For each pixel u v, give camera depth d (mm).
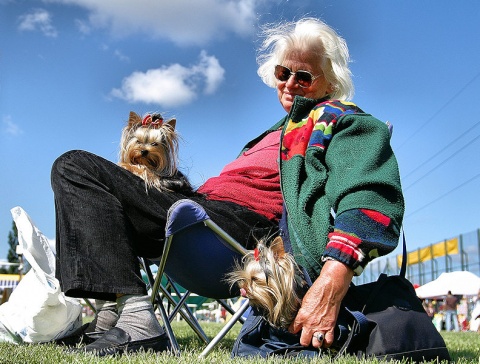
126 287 2350
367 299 2301
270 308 2174
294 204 2361
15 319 2971
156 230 2512
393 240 2182
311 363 2043
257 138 3072
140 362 2072
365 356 2176
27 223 2975
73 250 2314
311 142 2439
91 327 3023
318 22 2930
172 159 2959
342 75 2885
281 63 2924
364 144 2340
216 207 2502
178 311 3129
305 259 2289
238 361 2107
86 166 2447
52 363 2115
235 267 2418
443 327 22094
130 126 3061
